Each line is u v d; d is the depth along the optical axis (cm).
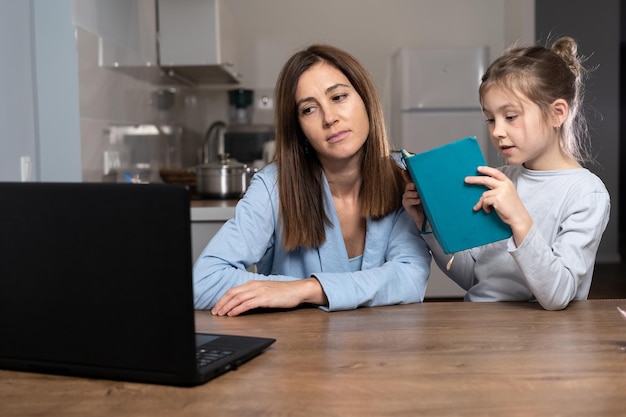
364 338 112
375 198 158
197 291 145
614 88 689
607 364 96
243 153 505
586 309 133
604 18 686
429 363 97
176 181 353
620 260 700
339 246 160
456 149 127
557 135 151
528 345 106
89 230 90
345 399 83
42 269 94
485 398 83
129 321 90
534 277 129
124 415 80
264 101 538
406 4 541
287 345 109
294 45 539
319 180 157
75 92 249
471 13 542
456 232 128
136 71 338
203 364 93
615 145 693
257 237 158
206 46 379
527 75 140
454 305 140
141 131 350
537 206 152
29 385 92
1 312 97
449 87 471
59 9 247
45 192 92
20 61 234
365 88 152
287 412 80
